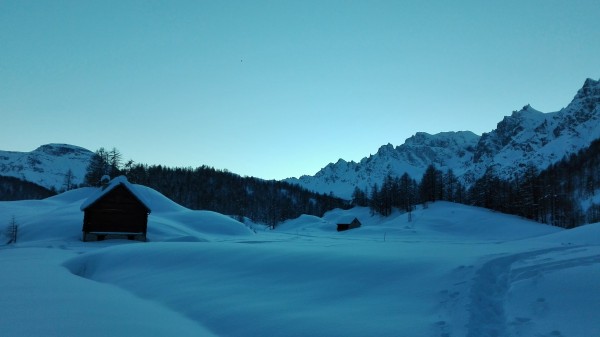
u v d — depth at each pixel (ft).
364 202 646.74
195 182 653.71
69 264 75.82
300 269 52.21
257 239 192.44
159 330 34.53
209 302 44.32
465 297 36.40
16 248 114.52
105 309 40.81
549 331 28.89
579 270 39.11
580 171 577.43
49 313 37.42
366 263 50.65
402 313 35.24
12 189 648.38
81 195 272.10
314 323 34.63
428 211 388.37
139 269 65.05
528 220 347.97
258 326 35.88
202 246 71.10
